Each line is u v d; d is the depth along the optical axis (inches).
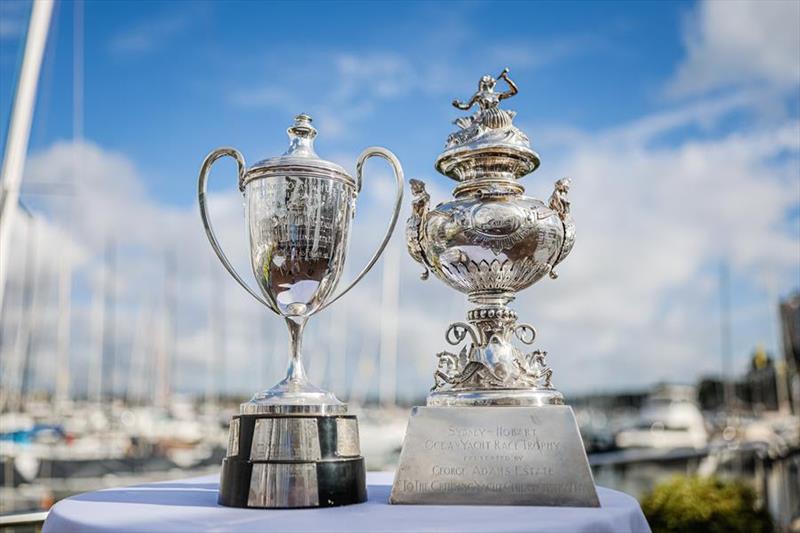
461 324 72.0
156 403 1058.7
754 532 361.1
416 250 77.6
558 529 48.0
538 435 62.5
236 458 61.8
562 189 75.7
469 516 53.5
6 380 722.2
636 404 1589.6
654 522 372.8
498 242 71.7
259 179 71.8
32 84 146.6
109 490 72.1
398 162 74.2
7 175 142.5
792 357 933.2
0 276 139.8
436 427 64.2
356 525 49.6
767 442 597.6
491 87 79.6
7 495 573.6
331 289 73.5
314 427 62.4
